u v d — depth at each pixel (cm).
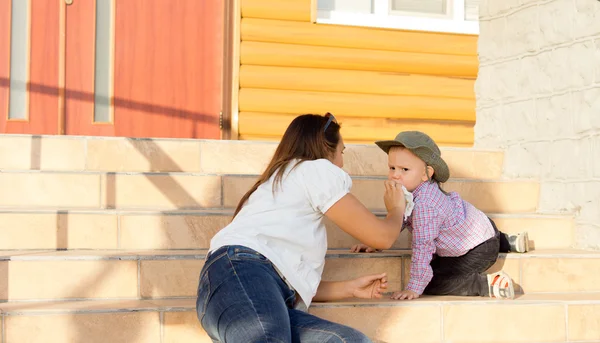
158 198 392
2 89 538
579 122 423
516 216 414
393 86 583
